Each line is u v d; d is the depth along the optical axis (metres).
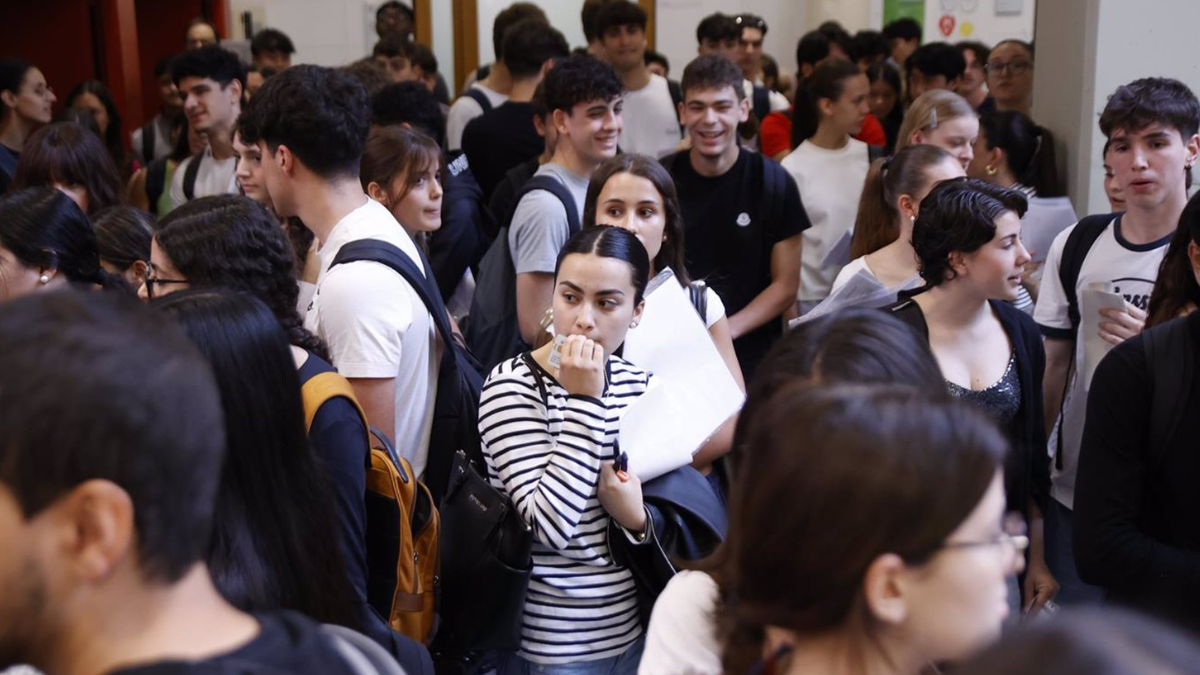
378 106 4.48
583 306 2.40
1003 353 2.64
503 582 2.35
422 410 2.75
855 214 4.60
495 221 4.44
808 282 4.56
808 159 4.70
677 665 1.53
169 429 1.04
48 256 2.52
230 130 4.73
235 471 1.72
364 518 2.12
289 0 9.17
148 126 6.74
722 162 4.07
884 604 1.09
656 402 2.45
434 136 4.54
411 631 2.39
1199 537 2.21
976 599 1.08
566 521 2.25
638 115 5.66
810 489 1.09
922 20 9.02
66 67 6.96
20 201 2.54
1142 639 0.72
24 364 1.00
